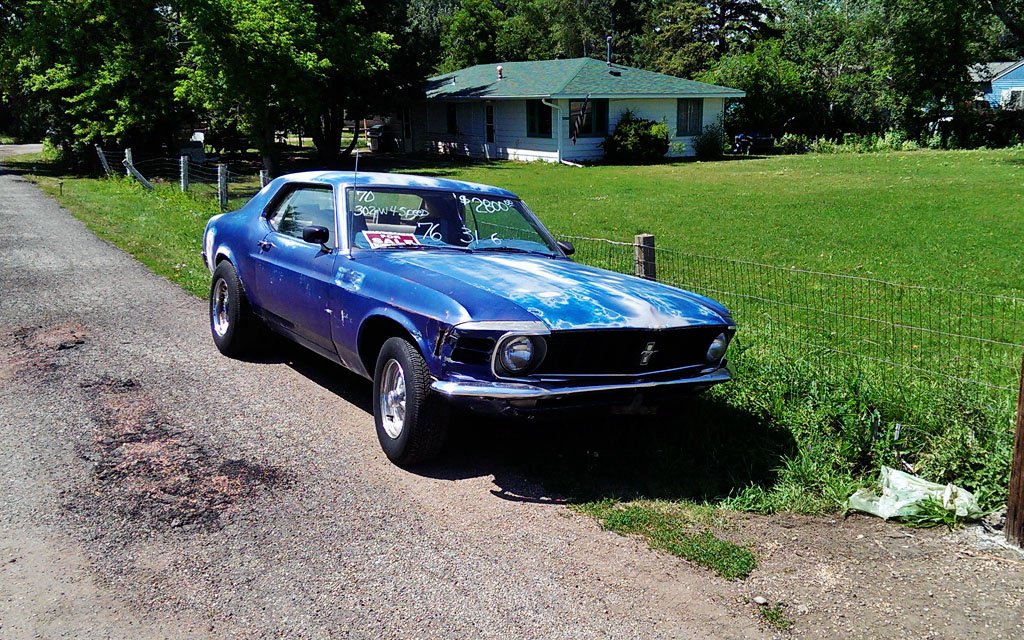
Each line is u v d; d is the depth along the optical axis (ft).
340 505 14.43
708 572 12.69
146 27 91.66
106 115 93.76
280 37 82.74
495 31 202.69
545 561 12.79
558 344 14.47
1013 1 109.60
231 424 18.07
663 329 15.06
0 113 183.83
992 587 12.41
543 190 78.23
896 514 14.66
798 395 18.75
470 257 18.16
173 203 57.98
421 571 12.35
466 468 16.22
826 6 180.86
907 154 110.73
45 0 90.38
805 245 46.14
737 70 136.98
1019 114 123.24
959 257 41.42
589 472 16.21
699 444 17.30
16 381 20.40
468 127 129.49
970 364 21.11
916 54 123.03
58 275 33.81
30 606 11.09
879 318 28.25
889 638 11.04
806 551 13.50
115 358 22.67
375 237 18.60
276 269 20.33
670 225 54.54
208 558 12.51
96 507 14.02
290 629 10.80
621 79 114.11
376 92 116.88
